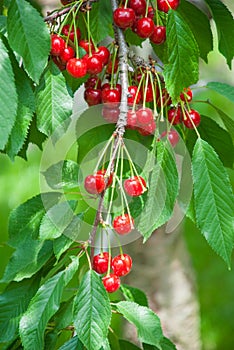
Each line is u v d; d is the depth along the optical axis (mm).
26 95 1188
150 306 1769
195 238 3016
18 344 1271
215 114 2902
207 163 1203
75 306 1147
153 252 1758
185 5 1343
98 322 1143
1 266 2615
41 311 1176
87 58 1222
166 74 1188
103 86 1260
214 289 2893
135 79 1249
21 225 1273
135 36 1367
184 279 1797
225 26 1334
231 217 1196
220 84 1285
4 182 2902
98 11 1341
